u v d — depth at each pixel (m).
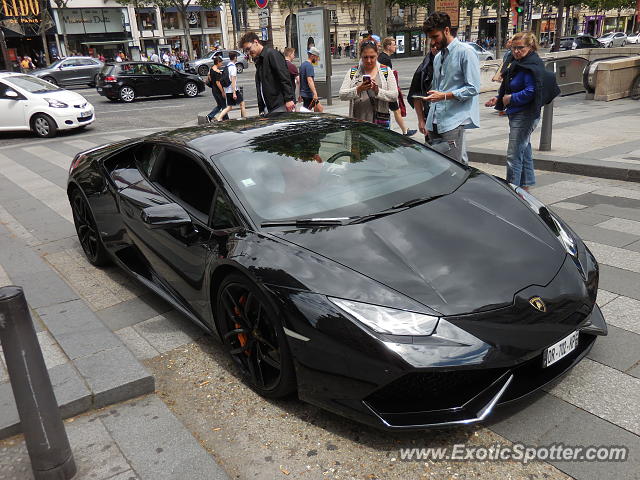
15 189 7.60
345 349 2.16
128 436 2.42
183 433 2.42
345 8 53.81
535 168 6.84
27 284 3.96
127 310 3.82
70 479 2.17
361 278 2.32
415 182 3.15
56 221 5.98
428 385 2.14
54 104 12.23
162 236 3.35
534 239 2.65
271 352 2.54
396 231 2.62
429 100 4.83
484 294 2.25
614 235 4.45
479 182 3.23
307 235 2.62
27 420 2.02
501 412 2.46
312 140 3.40
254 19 50.97
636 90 12.83
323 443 2.37
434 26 4.78
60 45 43.69
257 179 3.03
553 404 2.49
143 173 3.84
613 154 6.83
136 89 19.83
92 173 4.29
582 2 46.50
